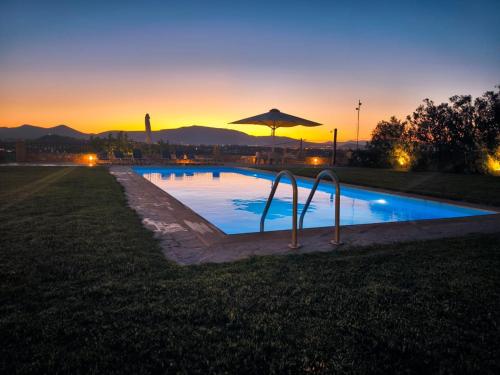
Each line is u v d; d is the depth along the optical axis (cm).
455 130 1741
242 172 2041
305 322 231
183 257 366
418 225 547
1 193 801
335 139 2484
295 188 412
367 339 212
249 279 302
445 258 374
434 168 1802
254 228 757
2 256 348
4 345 196
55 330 212
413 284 301
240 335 213
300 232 491
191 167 2175
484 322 236
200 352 195
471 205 770
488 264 354
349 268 338
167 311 239
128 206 667
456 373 183
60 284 282
